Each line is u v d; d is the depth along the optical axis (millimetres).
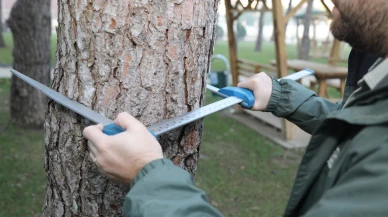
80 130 1478
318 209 826
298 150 5988
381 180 770
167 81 1440
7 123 6477
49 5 6219
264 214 4074
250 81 1585
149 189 978
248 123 7355
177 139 1532
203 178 4816
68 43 1444
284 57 5762
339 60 7219
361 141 866
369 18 916
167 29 1401
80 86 1438
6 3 35656
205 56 1556
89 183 1511
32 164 4957
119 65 1398
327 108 1589
